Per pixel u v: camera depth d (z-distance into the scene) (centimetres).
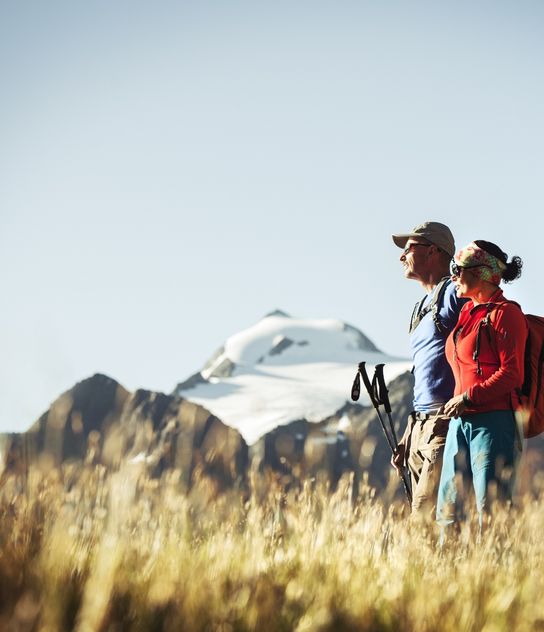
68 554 546
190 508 623
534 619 559
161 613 491
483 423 966
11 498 551
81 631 437
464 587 624
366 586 600
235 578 572
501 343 971
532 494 791
